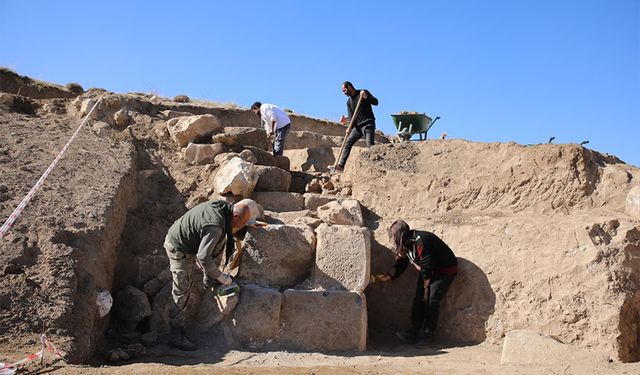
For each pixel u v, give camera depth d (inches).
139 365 203.2
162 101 577.9
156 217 317.7
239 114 558.6
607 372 199.6
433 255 278.7
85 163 322.0
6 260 227.0
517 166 324.5
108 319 257.4
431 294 277.4
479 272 286.4
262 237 275.7
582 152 315.0
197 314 264.2
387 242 313.7
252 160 365.1
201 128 382.3
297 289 269.7
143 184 338.6
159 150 375.6
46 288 220.7
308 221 306.2
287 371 203.6
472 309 282.7
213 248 241.9
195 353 244.4
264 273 273.0
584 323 259.9
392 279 293.4
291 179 384.8
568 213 306.8
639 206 289.1
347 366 218.7
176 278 248.5
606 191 307.6
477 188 329.7
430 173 347.6
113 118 397.7
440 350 268.7
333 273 273.3
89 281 236.4
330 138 537.6
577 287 267.1
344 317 260.4
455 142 358.0
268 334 255.3
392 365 223.8
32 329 205.8
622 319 257.3
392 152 366.6
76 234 251.4
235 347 252.4
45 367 185.2
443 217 317.7
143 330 263.0
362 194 354.0
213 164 360.8
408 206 339.6
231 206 250.5
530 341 228.5
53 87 511.2
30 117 388.5
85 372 183.5
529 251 283.6
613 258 270.2
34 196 275.1
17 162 309.3
